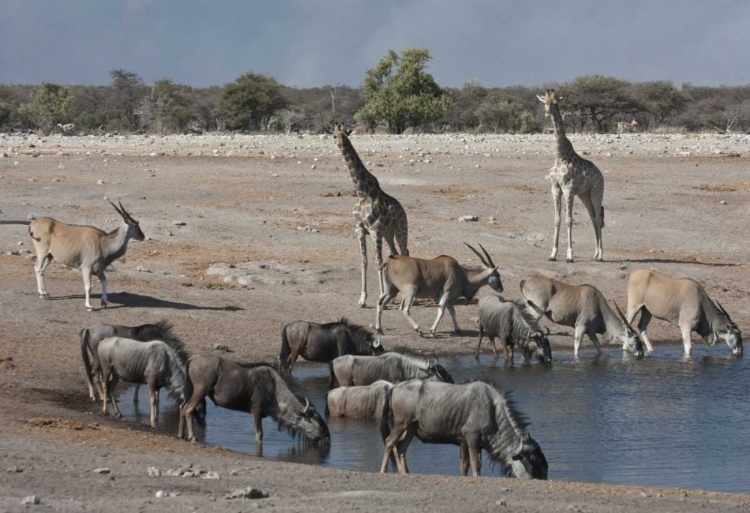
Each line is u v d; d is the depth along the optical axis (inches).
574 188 2650.1
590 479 1178.6
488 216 3270.2
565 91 7785.4
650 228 3193.9
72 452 1050.1
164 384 1344.7
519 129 7770.7
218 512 786.2
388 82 7332.7
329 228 2992.1
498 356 1934.1
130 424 1347.2
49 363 1631.4
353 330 1652.3
